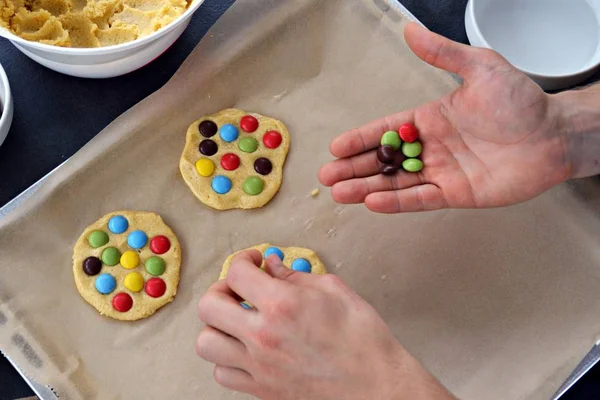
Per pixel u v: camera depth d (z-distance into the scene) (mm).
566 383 702
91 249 720
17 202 704
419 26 678
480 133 704
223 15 749
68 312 707
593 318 725
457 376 708
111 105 745
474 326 723
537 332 721
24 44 667
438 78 771
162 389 695
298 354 601
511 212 750
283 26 760
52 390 683
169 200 740
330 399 601
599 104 701
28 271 706
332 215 748
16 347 688
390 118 727
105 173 728
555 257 739
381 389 596
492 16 773
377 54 773
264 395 621
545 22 773
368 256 738
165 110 736
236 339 618
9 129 722
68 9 708
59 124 736
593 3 772
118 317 708
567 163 698
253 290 612
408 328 721
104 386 692
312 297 608
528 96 671
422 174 720
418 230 745
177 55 759
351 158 731
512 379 706
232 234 738
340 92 774
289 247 736
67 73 717
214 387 698
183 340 709
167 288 717
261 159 750
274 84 770
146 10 723
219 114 759
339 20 771
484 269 737
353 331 605
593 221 741
